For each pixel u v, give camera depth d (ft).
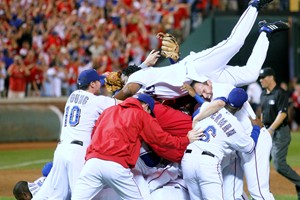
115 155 86.74
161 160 95.55
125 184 87.40
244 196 98.63
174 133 93.35
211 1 290.35
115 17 298.15
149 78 93.35
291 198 122.11
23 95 266.16
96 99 96.94
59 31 285.84
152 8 300.40
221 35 274.57
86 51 280.31
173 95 94.43
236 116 95.20
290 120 297.53
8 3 295.48
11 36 283.38
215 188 88.94
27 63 268.00
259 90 255.91
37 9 295.69
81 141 96.53
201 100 92.84
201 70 93.35
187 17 294.46
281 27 97.40
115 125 87.61
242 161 95.81
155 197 93.30
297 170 163.94
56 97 266.77
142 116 87.97
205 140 89.45
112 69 270.46
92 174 87.20
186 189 95.40
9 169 172.86
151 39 291.38
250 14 93.71
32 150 223.71
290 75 291.79
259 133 94.58
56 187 97.55
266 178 95.66
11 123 249.75
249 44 260.83
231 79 95.55
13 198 125.18
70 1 300.81
